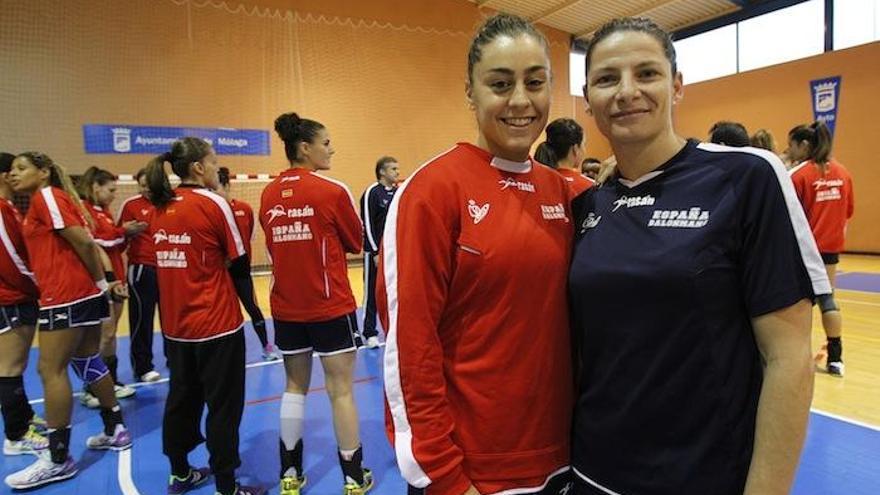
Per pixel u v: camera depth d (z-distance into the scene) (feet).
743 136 9.80
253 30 30.73
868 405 10.61
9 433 9.70
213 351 7.64
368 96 33.78
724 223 3.19
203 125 29.71
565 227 3.99
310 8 31.99
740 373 3.27
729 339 3.24
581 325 3.75
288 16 31.50
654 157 3.61
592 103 3.71
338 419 7.89
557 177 4.33
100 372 9.60
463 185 3.62
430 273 3.47
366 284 15.89
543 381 3.69
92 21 27.27
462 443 3.60
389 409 3.62
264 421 11.00
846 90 31.50
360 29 33.40
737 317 3.27
